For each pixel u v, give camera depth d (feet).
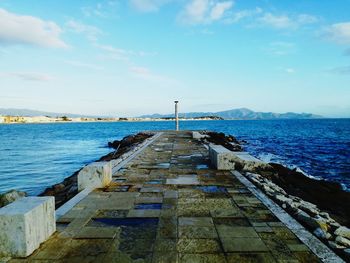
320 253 12.44
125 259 12.12
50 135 219.41
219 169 31.73
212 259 12.05
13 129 352.28
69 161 80.84
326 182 39.01
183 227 15.48
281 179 31.19
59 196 32.09
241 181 26.04
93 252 12.76
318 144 114.11
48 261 12.03
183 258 12.16
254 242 13.57
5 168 68.64
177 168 32.78
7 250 12.32
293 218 16.65
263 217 16.87
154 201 20.18
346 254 12.68
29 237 12.54
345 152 87.30
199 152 47.03
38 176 58.44
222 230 15.02
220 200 20.34
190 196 21.39
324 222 16.01
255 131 225.35
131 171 31.01
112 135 218.59
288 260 11.88
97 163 25.38
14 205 13.42
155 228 15.38
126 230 15.15
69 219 16.75
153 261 11.94
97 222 16.30
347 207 28.43
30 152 104.22
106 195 21.68
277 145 110.32
